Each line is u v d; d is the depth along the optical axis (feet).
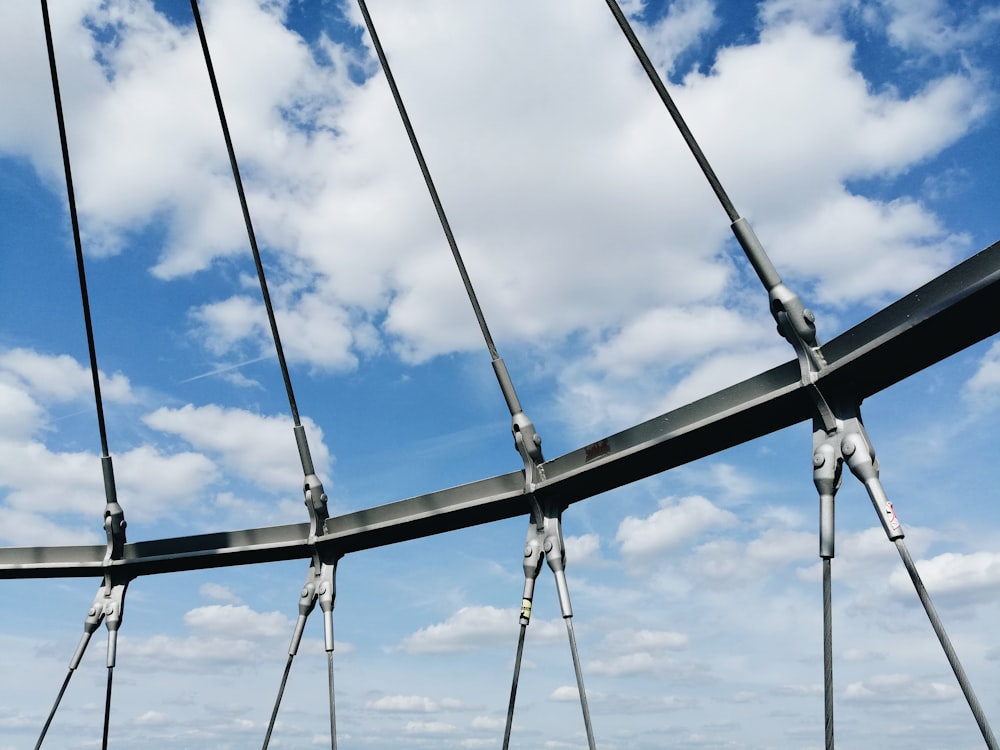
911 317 24.16
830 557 24.84
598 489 33.68
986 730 21.25
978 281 22.93
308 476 41.39
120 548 43.80
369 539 40.14
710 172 28.27
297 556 42.45
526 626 32.83
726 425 29.17
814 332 26.50
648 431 31.09
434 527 38.27
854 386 26.17
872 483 24.72
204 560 42.93
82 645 42.57
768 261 27.14
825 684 23.85
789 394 27.20
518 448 34.76
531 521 34.47
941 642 22.39
